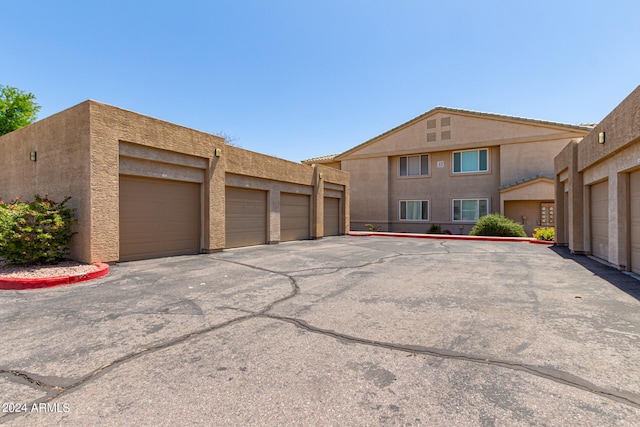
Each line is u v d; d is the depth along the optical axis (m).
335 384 2.87
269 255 10.87
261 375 3.02
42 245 7.61
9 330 4.12
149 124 9.31
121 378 2.97
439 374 3.03
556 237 14.15
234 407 2.54
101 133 8.20
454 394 2.71
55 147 8.98
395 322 4.42
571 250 11.62
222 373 3.06
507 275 7.61
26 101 23.86
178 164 10.31
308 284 6.69
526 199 19.11
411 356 3.40
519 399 2.64
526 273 7.84
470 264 9.22
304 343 3.74
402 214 24.41
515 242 15.73
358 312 4.86
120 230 9.06
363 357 3.38
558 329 4.14
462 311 4.89
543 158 19.64
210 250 11.20
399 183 24.50
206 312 4.86
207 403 2.59
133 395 2.70
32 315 4.69
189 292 6.02
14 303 5.27
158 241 10.05
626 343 3.72
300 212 16.91
